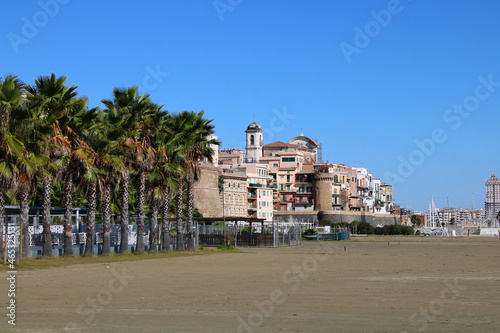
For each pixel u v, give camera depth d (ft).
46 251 153.79
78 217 211.61
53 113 145.59
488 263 155.53
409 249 258.57
